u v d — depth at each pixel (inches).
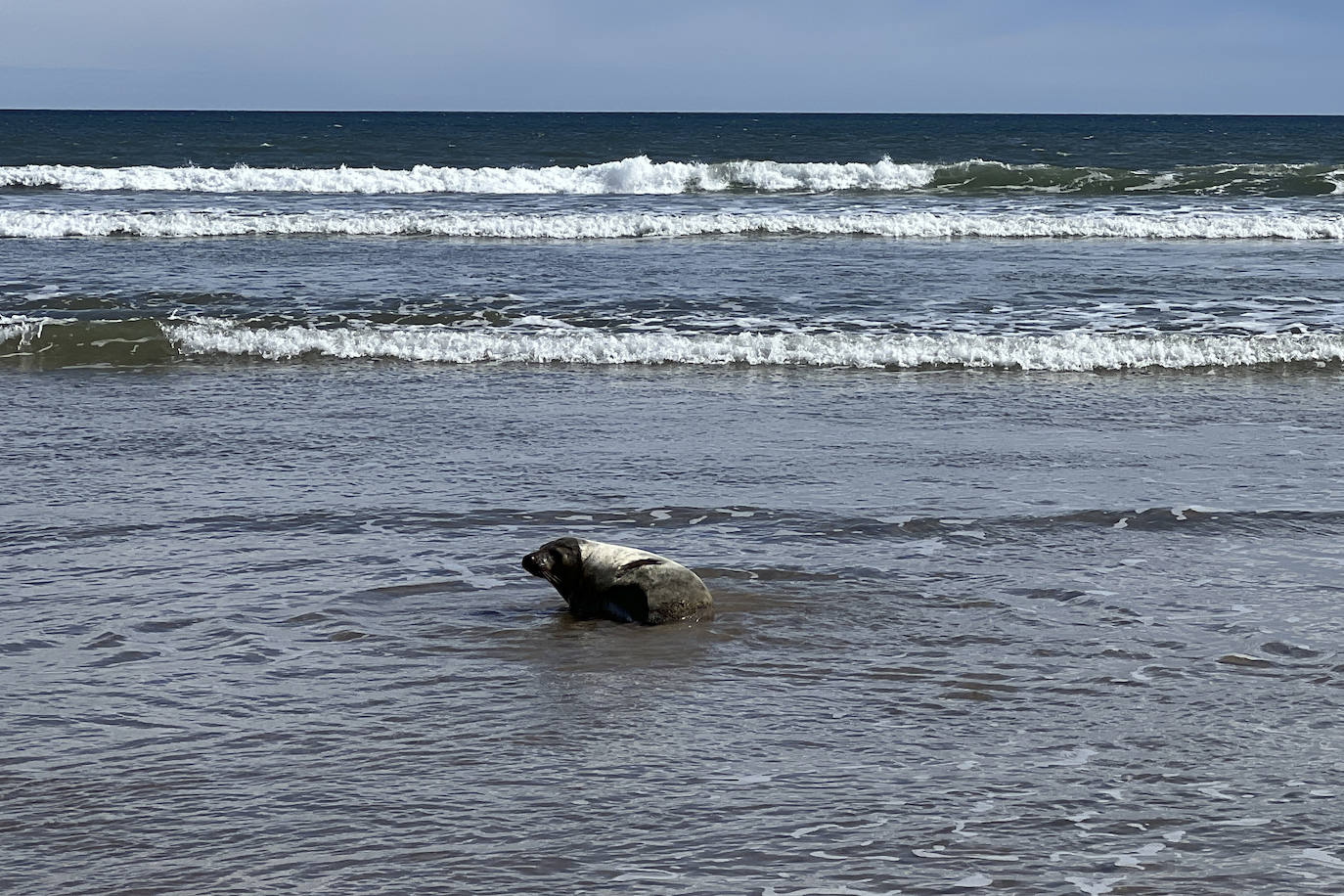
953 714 220.5
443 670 241.1
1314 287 748.0
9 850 172.1
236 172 1256.8
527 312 661.9
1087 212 1113.4
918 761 201.5
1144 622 269.9
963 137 3048.7
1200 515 351.3
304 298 690.8
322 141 2201.0
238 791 189.9
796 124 5128.0
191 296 692.7
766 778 195.0
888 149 2362.2
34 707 221.9
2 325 592.7
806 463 405.7
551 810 183.9
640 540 327.6
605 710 221.6
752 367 569.6
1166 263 839.1
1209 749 206.1
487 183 1272.1
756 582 295.9
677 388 524.1
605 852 171.9
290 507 355.6
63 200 1143.6
